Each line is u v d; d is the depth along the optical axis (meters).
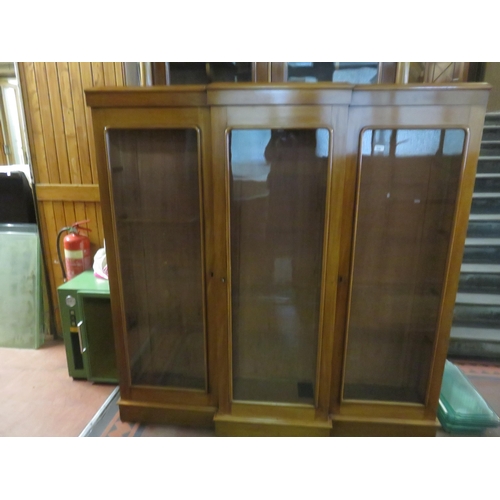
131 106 1.40
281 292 1.58
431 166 1.42
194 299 1.68
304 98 1.29
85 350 2.06
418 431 1.63
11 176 2.31
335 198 1.38
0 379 2.16
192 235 1.60
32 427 1.78
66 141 2.24
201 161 1.42
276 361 1.67
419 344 1.63
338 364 1.60
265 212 1.50
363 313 1.62
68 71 2.11
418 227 1.49
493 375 2.21
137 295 1.72
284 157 1.43
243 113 1.33
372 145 1.41
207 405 1.74
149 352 1.78
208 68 1.67
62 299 2.04
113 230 1.56
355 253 1.54
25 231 2.43
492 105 3.34
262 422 1.63
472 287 2.58
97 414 1.87
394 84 1.29
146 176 1.56
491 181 2.88
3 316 2.49
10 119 2.36
